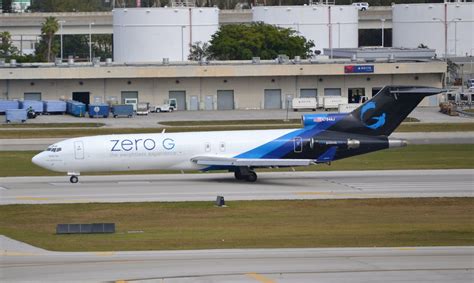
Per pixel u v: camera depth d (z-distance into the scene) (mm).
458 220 189375
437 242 162250
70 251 153875
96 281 128875
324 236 169875
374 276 131875
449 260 143500
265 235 171875
